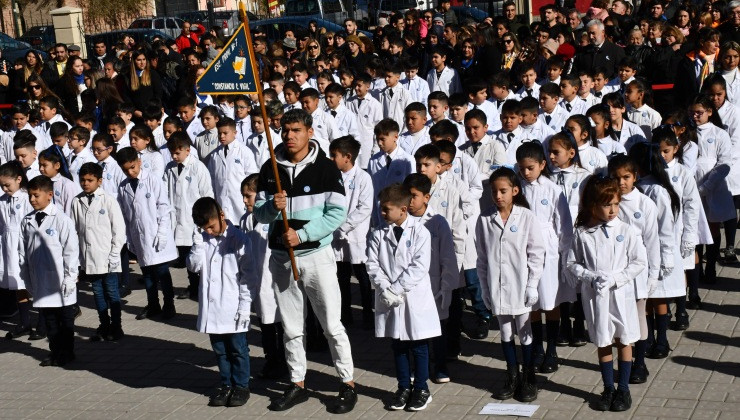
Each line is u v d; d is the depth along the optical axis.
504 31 15.04
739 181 10.02
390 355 8.40
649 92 10.76
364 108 12.95
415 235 7.02
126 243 10.84
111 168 10.77
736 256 10.20
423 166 7.75
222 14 28.58
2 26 36.00
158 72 16.39
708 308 8.84
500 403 7.10
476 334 8.62
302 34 17.98
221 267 7.42
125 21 34.75
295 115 7.04
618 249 6.76
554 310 7.61
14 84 17.25
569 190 8.03
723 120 10.06
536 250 7.05
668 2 16.72
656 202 7.44
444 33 15.54
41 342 9.61
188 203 10.70
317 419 7.11
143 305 10.58
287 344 7.36
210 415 7.35
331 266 7.25
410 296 7.03
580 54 13.09
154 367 8.62
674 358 7.72
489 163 9.20
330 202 7.12
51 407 7.80
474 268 8.50
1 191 10.86
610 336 6.78
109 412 7.59
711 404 6.77
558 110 10.29
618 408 6.77
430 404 7.20
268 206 7.12
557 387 7.34
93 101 14.70
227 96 13.27
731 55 11.14
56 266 8.69
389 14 21.02
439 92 10.04
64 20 24.83
